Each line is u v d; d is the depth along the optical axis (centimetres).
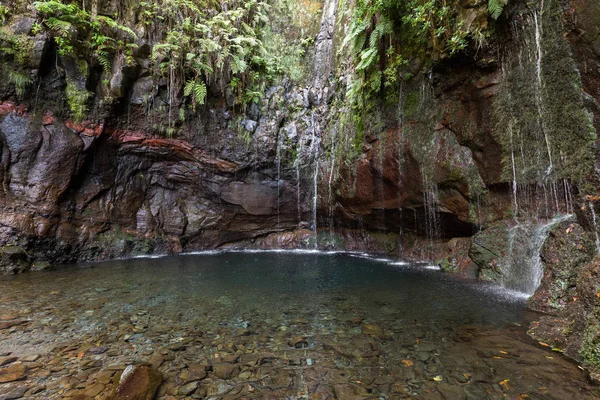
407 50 680
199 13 948
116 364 296
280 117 1074
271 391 252
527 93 483
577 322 306
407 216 793
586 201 403
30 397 245
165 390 254
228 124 1031
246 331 373
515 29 482
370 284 584
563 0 418
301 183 1078
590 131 408
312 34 1139
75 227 862
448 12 554
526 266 498
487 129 552
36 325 393
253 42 998
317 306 463
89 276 680
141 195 1010
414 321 393
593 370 261
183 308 459
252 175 1065
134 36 845
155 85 923
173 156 1008
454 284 559
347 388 254
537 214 499
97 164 900
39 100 784
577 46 409
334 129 989
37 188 788
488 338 336
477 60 539
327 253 984
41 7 729
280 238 1116
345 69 967
